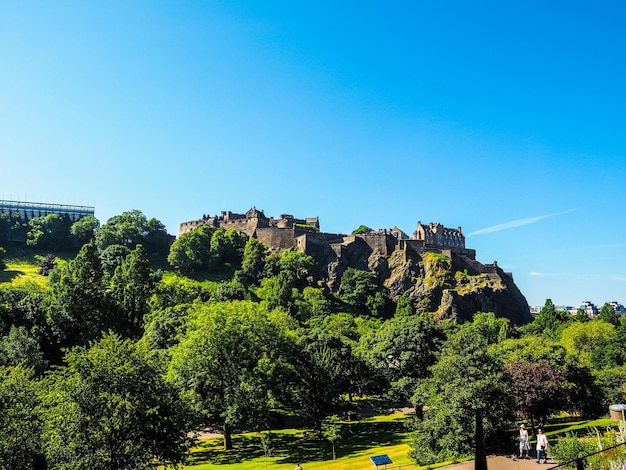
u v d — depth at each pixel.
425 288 170.75
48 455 29.06
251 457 48.97
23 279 134.88
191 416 37.66
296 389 59.69
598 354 92.31
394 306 168.00
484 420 31.58
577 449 25.36
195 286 136.00
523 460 29.33
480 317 146.62
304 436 59.12
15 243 163.12
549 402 40.12
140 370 34.50
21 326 80.12
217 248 167.00
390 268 181.12
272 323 63.84
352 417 69.56
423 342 62.94
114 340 36.00
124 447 31.84
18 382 32.62
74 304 90.44
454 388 33.88
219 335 55.00
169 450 34.41
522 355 48.44
